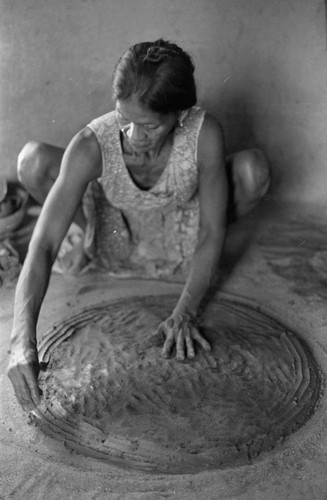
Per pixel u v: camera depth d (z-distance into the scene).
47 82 3.71
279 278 3.33
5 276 3.40
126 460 2.32
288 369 2.72
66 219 2.72
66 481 2.25
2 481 2.26
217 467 2.29
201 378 2.66
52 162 3.14
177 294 3.24
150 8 3.57
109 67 3.65
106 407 2.54
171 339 2.79
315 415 2.50
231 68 3.62
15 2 3.61
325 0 3.46
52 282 3.39
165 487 2.22
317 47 3.52
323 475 2.25
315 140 3.67
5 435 2.46
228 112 3.70
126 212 3.27
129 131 2.50
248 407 2.53
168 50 2.34
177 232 3.32
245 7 3.51
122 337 2.92
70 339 2.93
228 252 3.52
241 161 3.14
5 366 2.81
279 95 3.63
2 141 3.79
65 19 3.61
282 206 3.80
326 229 3.62
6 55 3.70
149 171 2.88
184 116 2.72
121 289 3.32
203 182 2.91
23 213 3.54
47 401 2.58
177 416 2.49
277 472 2.27
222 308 3.13
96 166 2.80
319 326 3.03
